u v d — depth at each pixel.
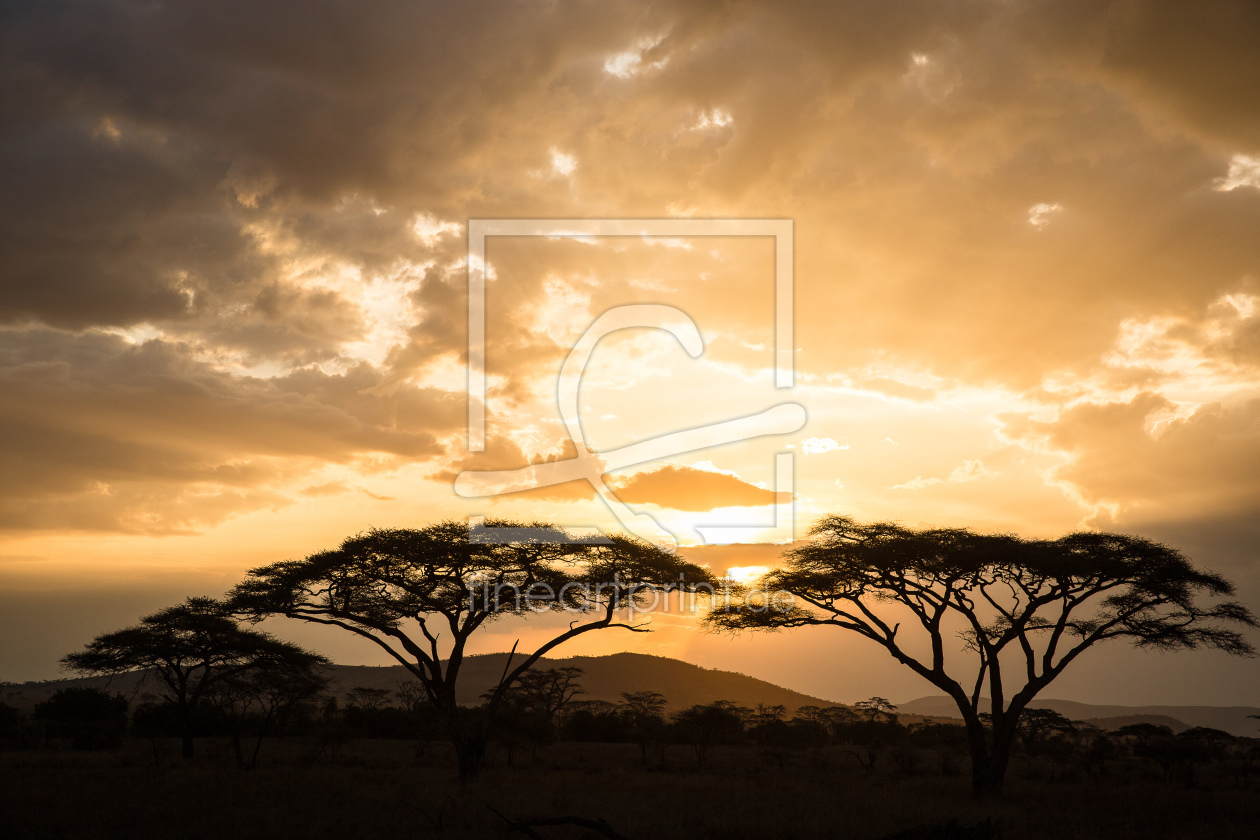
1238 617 28.66
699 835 16.30
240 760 34.72
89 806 19.05
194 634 42.34
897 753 49.06
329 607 30.67
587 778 30.34
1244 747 59.41
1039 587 28.78
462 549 29.42
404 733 67.75
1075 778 41.88
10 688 171.75
